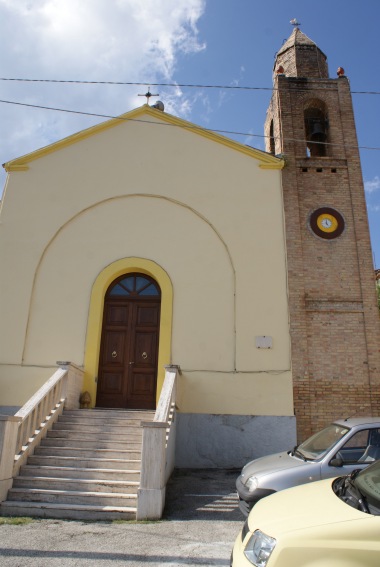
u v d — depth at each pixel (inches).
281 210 478.6
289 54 607.8
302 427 413.4
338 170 509.4
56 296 456.4
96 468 307.6
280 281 454.3
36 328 446.3
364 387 427.5
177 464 402.3
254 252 464.4
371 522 126.2
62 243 473.7
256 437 409.4
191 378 426.9
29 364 435.8
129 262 464.8
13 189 491.8
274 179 491.5
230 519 260.2
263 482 233.5
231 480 355.3
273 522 139.3
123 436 344.5
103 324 461.1
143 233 475.2
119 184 492.1
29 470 301.7
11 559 197.2
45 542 219.1
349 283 462.0
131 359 450.0
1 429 281.6
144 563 194.9
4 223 478.9
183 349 436.1
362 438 247.9
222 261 462.9
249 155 499.5
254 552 135.3
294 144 518.6
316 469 234.4
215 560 198.5
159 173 494.9
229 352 434.3
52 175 497.0
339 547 121.8
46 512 266.1
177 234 474.0
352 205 493.0
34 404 327.6
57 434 347.9
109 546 214.7
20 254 469.4
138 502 263.6
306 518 136.1
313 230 481.1
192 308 448.5
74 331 444.8
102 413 378.9
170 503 291.9
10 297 455.5
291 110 538.9
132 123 514.6
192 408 419.2
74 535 230.5
